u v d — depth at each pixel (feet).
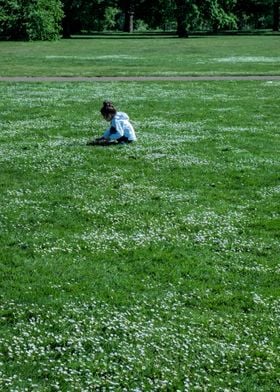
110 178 50.90
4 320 28.37
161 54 193.67
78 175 51.67
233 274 33.78
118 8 339.16
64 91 101.71
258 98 96.27
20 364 24.97
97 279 32.68
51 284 32.04
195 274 33.60
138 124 73.67
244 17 408.46
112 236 38.55
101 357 25.54
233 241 38.32
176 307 29.84
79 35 320.29
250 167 54.95
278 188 49.16
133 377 24.21
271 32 355.56
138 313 29.07
